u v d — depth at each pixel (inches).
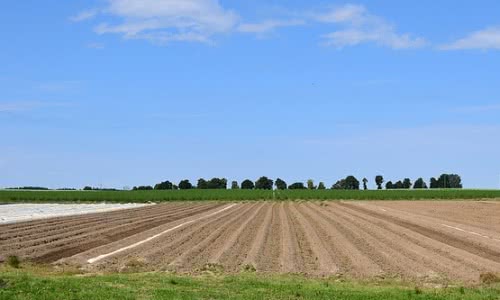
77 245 1398.9
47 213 2677.2
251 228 1934.1
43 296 719.7
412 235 1683.1
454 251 1346.0
